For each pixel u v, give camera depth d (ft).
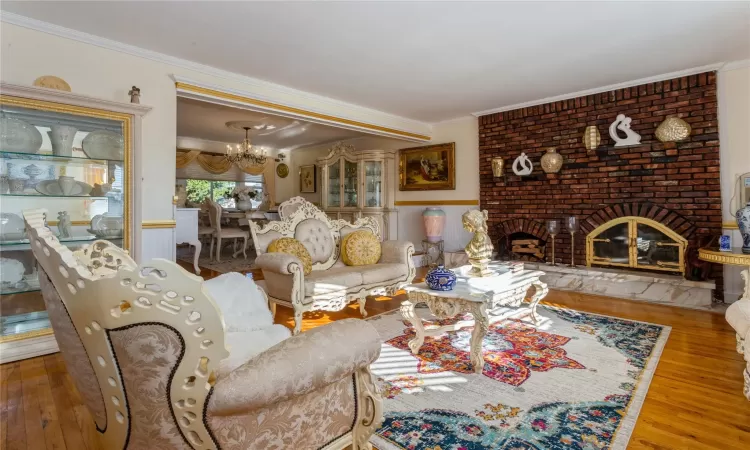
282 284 9.89
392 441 5.38
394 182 22.21
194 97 12.01
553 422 5.79
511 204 17.31
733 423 5.70
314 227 12.08
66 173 9.25
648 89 13.67
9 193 8.53
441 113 18.20
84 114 8.79
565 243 15.83
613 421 5.79
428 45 10.59
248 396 3.24
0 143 8.27
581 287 14.43
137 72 10.61
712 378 7.19
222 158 26.30
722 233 12.47
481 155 18.19
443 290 8.30
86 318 3.21
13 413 6.14
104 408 3.61
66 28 9.37
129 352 3.08
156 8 8.55
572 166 15.51
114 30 9.56
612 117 14.48
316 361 3.76
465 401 6.45
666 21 9.32
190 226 17.40
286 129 21.77
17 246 8.68
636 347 8.75
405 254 12.45
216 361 3.10
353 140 24.47
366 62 11.79
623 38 10.27
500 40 10.30
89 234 9.57
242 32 9.73
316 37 10.03
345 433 4.51
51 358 8.38
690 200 12.97
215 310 3.01
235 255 23.09
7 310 8.73
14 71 8.79
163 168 11.08
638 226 14.12
